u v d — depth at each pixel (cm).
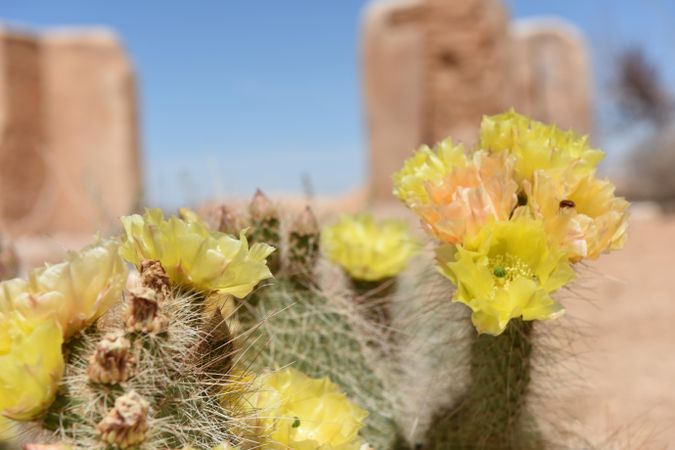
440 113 445
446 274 42
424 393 54
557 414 54
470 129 442
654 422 80
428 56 441
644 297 181
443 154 46
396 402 54
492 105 445
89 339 37
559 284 40
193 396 38
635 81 551
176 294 39
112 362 35
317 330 53
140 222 40
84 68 485
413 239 63
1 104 454
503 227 41
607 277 48
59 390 35
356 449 42
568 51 547
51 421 35
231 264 39
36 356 34
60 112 482
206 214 61
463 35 443
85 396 35
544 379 50
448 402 51
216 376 41
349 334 53
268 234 53
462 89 445
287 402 43
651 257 243
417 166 46
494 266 42
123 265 37
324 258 61
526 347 46
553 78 543
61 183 469
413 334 58
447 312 49
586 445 54
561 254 41
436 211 42
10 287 36
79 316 36
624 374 117
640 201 487
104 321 38
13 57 462
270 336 50
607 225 42
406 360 59
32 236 221
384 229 64
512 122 46
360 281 62
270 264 53
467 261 40
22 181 459
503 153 43
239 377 43
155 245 39
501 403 47
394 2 437
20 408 34
